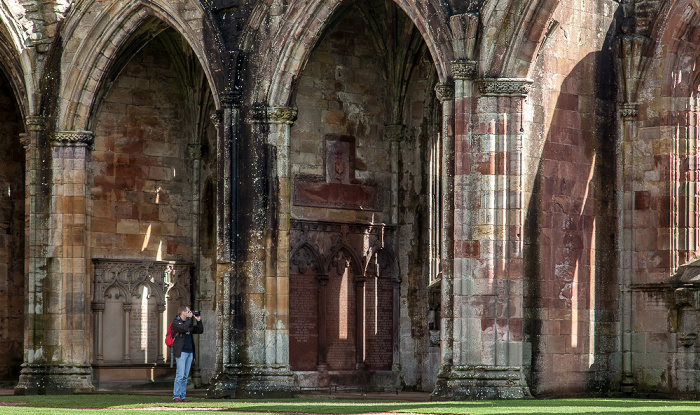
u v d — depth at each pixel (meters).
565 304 38.84
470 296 35.50
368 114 47.50
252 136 41.00
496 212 35.50
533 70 38.03
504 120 35.56
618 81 41.59
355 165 47.00
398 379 47.22
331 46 46.56
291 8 40.47
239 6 41.94
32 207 46.00
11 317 52.47
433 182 46.91
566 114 39.34
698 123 41.62
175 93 49.72
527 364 37.34
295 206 45.09
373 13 47.19
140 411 31.36
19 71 46.78
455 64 35.78
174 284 49.19
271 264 40.72
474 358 35.41
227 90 41.16
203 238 49.62
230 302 41.00
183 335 37.91
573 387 38.84
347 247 46.47
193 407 34.25
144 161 48.72
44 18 46.28
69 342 45.41
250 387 40.03
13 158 52.78
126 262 47.81
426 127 47.19
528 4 35.28
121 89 48.28
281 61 40.69
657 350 40.53
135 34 45.41
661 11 41.28
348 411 30.55
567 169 39.22
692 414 27.38
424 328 46.72
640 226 41.25
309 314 45.38
